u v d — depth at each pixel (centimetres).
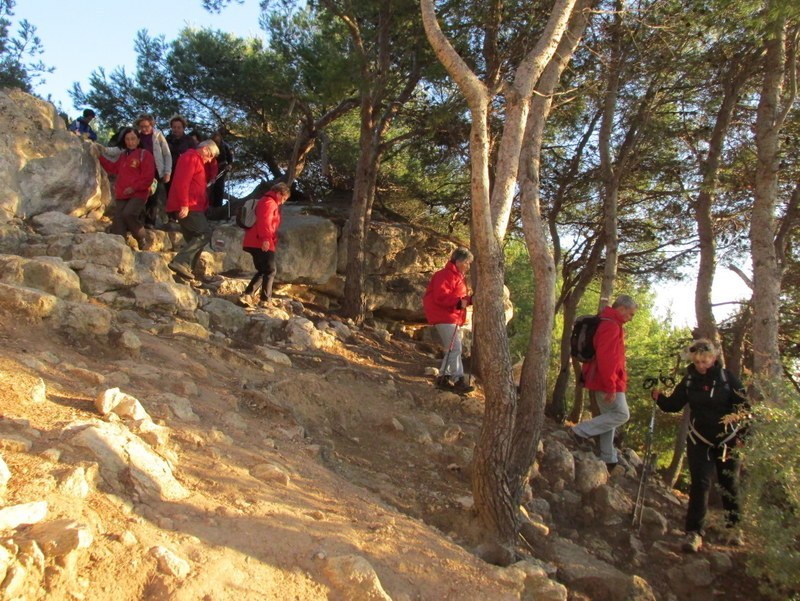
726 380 682
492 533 519
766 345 884
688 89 1139
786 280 1345
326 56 1184
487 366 532
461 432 736
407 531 447
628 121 1212
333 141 1675
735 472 683
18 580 286
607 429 787
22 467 354
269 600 341
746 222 1309
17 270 623
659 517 710
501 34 1103
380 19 1094
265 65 1471
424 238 1316
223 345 727
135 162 895
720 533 703
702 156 1234
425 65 1170
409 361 1030
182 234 1004
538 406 596
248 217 966
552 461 745
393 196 1567
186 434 461
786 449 582
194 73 1609
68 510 338
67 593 298
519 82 592
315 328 926
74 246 757
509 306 1272
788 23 937
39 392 443
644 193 1302
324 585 367
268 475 454
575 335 793
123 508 361
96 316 594
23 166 893
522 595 438
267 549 376
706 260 1077
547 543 579
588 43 1039
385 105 1277
